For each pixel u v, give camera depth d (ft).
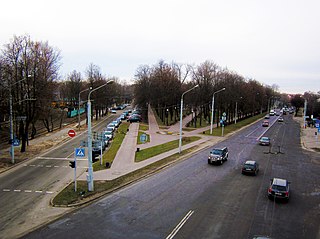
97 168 94.53
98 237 48.29
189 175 89.86
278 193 67.82
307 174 95.30
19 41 117.50
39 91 120.98
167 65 277.44
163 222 54.65
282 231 52.24
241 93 281.95
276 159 119.24
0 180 80.89
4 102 113.19
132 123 248.32
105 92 304.71
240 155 125.70
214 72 249.55
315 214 60.70
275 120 329.31
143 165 99.76
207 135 187.73
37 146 133.39
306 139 179.01
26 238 47.91
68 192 69.72
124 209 60.85
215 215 58.59
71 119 282.77
